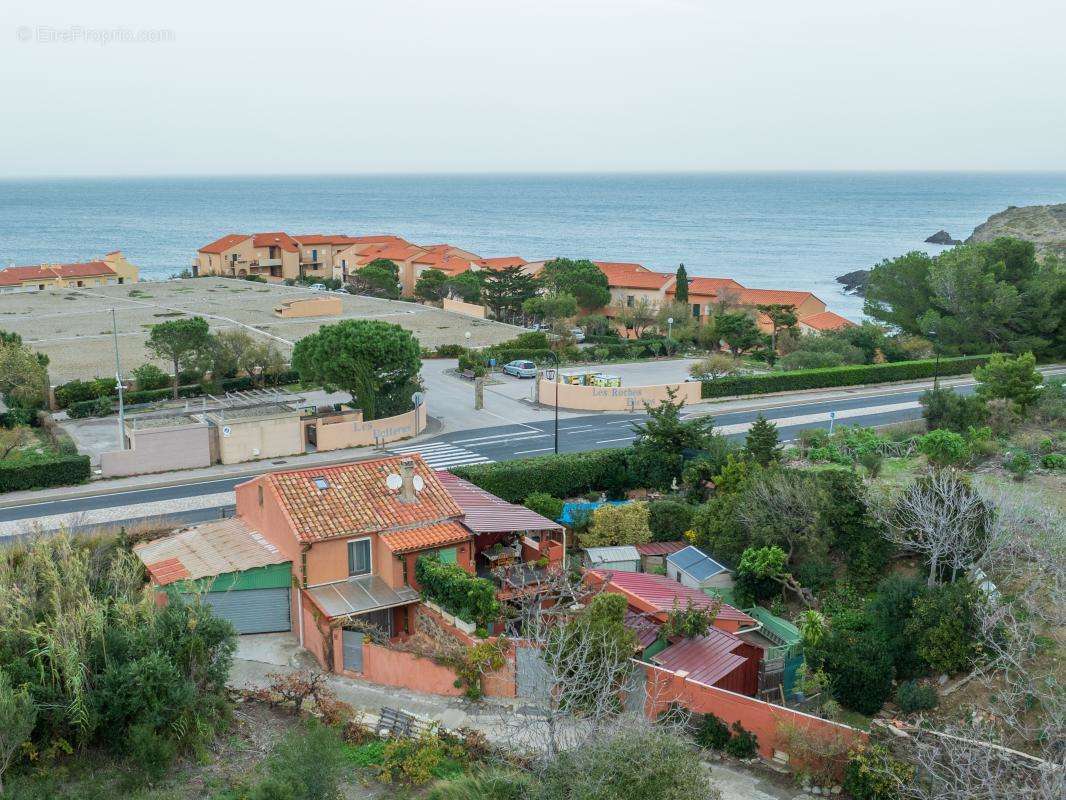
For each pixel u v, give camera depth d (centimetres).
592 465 4959
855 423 6306
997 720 2473
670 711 2361
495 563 3575
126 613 2525
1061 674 2644
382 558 3306
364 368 5909
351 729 2528
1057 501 4066
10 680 2208
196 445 5391
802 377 7525
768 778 2406
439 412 6756
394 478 3462
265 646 3244
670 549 4106
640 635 2970
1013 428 5603
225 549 3409
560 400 6888
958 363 8281
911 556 3662
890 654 2858
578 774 1947
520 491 4772
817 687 2781
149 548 3475
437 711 2697
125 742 2328
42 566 2698
